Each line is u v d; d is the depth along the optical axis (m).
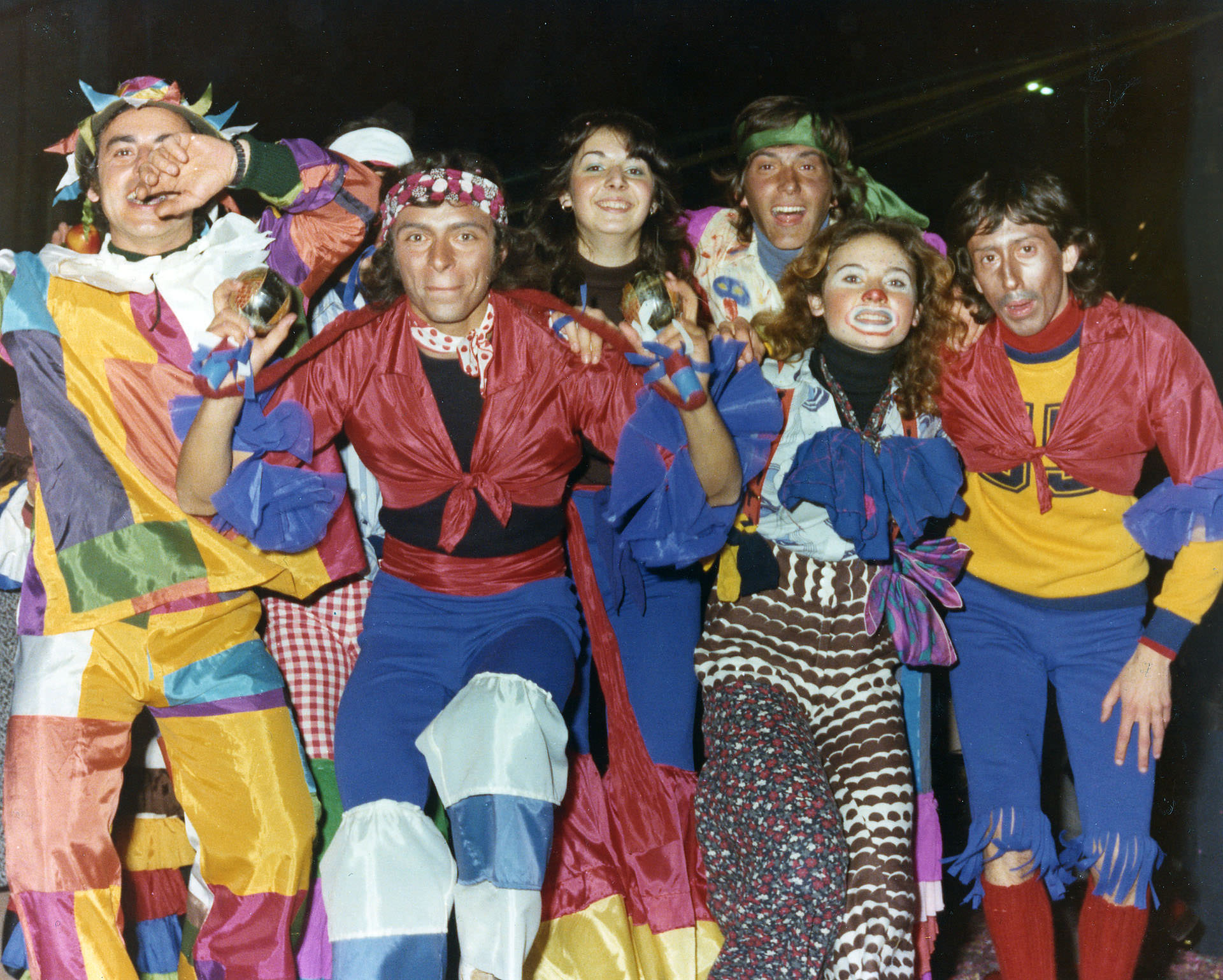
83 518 2.98
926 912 3.42
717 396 2.99
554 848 3.20
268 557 3.16
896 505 3.08
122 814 3.40
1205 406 3.20
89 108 5.68
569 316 2.90
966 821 4.77
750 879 2.78
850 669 3.07
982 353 3.27
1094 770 3.27
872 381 3.10
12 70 5.55
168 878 3.43
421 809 2.61
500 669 2.64
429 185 2.76
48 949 2.87
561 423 2.90
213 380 2.68
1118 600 3.33
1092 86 6.22
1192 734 4.40
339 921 2.48
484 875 2.46
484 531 2.86
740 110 7.85
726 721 2.94
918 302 3.12
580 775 3.25
